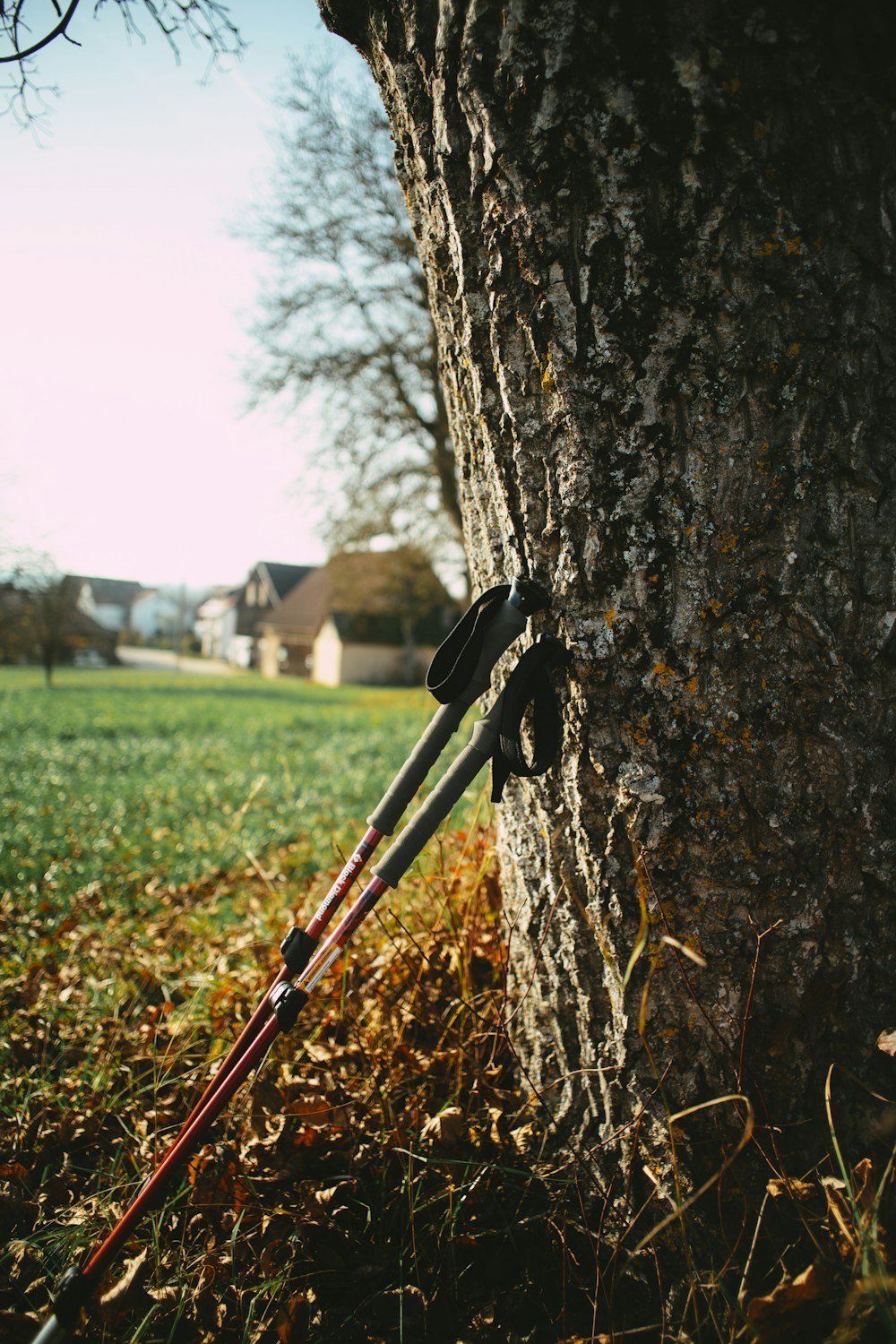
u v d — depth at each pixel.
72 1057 2.38
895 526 1.37
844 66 1.24
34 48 2.26
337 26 1.60
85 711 16.69
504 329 1.45
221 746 10.63
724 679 1.41
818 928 1.44
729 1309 1.30
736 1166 1.45
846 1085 1.47
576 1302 1.51
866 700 1.41
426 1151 1.71
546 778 1.62
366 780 7.18
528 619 1.57
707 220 1.28
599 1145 1.60
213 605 70.19
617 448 1.39
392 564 28.41
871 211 1.29
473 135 1.39
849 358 1.33
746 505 1.37
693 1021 1.48
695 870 1.44
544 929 1.71
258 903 3.62
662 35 1.23
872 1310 1.18
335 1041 2.15
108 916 3.79
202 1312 1.54
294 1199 1.70
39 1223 1.74
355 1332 1.49
